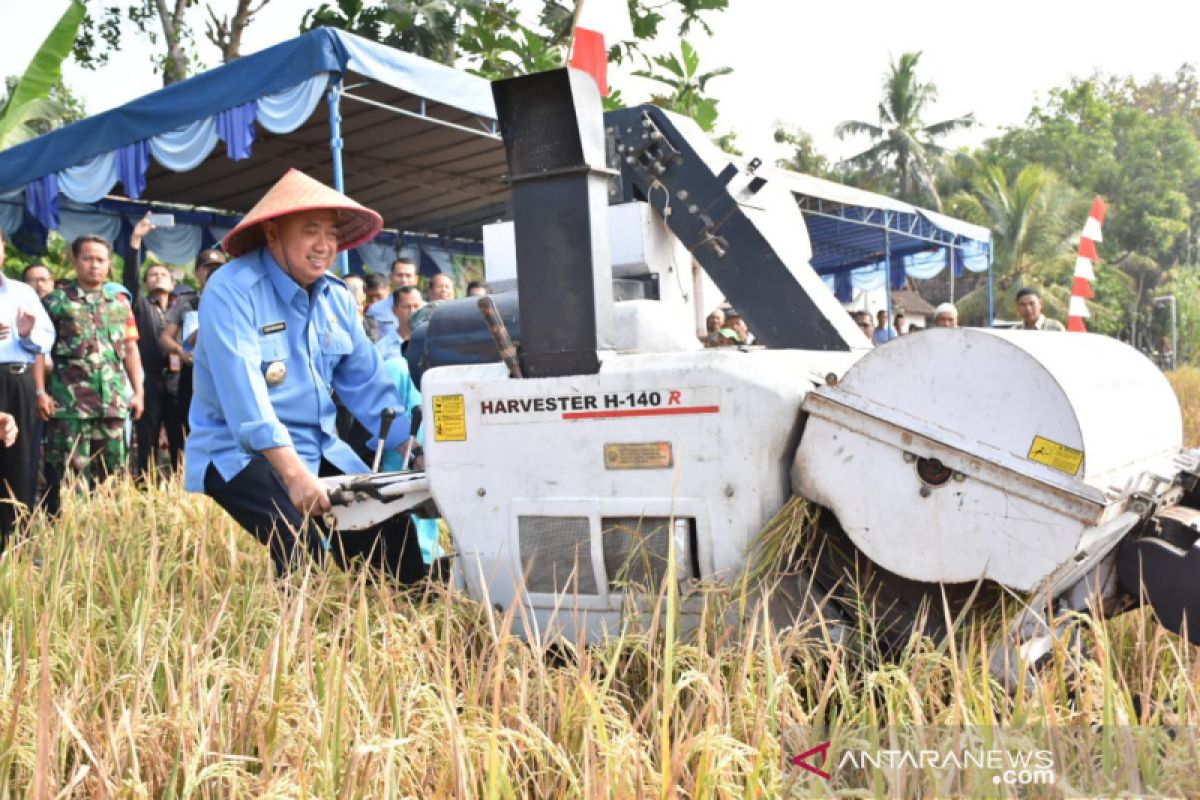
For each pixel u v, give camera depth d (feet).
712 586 9.94
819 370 10.78
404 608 11.29
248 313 12.19
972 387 9.17
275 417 11.99
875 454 9.61
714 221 13.07
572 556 10.87
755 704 8.06
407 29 61.87
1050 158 194.59
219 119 29.35
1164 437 10.83
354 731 7.61
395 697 7.98
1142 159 192.85
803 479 9.98
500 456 11.14
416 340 14.03
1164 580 9.55
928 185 162.50
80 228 47.42
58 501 19.83
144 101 30.48
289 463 11.78
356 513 12.01
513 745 7.42
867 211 61.98
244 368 11.90
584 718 8.07
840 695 8.90
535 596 11.10
